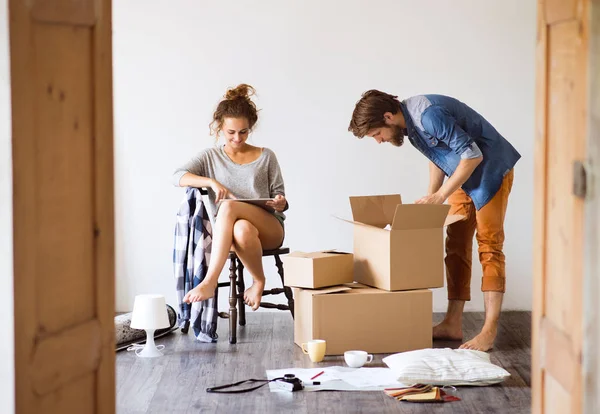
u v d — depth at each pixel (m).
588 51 1.64
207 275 4.27
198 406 3.21
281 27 5.10
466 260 4.33
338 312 3.98
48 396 1.72
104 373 1.95
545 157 1.94
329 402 3.25
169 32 5.11
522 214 5.16
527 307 5.20
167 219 5.21
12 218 1.59
